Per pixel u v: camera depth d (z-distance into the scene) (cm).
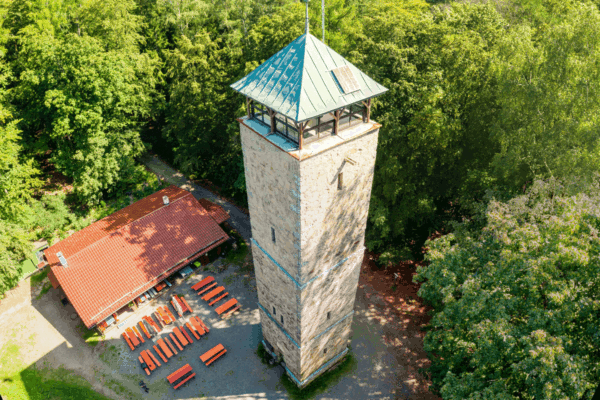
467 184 3700
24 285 4112
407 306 3753
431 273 2598
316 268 2450
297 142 1978
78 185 4741
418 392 3094
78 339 3591
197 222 4244
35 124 5150
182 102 4672
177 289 3962
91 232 4131
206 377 3244
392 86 3372
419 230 4453
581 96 2845
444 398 2177
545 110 3059
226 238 4216
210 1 6481
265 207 2408
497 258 2484
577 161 2842
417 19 3775
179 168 5678
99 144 4519
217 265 4194
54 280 3897
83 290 3606
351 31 4275
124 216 4328
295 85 1906
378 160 3675
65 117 4459
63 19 5253
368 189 2422
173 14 6169
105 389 3209
